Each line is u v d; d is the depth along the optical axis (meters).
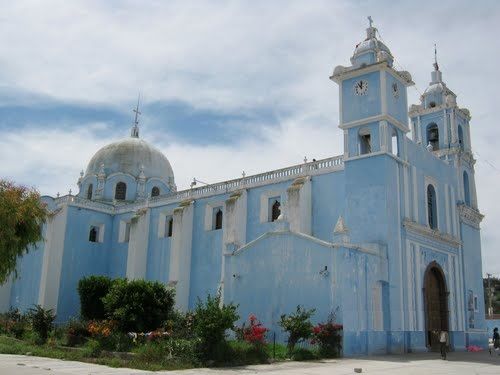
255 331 20.14
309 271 23.81
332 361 19.78
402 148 28.83
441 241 31.22
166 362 17.34
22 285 41.12
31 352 21.14
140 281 24.69
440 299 30.47
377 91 27.98
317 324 22.70
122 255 41.28
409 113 38.09
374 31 30.94
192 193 37.94
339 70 29.33
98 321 24.11
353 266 23.39
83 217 41.16
